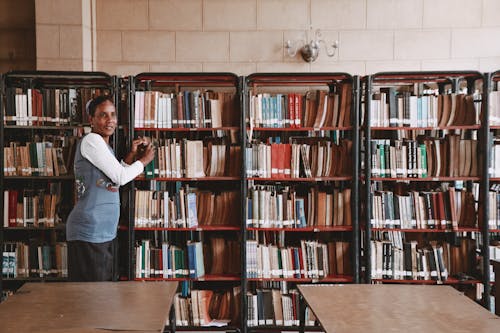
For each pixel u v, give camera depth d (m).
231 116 3.79
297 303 3.71
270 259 3.75
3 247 3.68
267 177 3.71
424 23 4.59
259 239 3.98
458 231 3.79
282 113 3.73
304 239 3.97
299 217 3.73
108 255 3.13
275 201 3.72
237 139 3.82
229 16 4.60
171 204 3.69
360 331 1.83
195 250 3.70
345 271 3.81
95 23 4.59
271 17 4.59
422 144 3.76
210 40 4.61
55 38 4.42
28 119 3.68
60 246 3.74
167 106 3.68
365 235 3.67
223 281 4.12
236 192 3.82
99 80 3.96
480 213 3.69
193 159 3.69
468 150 3.72
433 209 3.71
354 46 4.60
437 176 3.72
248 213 3.72
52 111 3.70
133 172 3.16
